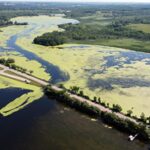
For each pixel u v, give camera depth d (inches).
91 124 3905.0
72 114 4165.8
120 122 3823.8
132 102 4702.3
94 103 4517.7
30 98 4633.4
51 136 3575.3
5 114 4067.4
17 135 3565.5
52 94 4734.3
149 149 3403.1
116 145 3452.3
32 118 3996.1
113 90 5211.6
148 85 5536.4
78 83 5516.7
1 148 3294.8
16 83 5270.7
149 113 4313.5
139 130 3639.3
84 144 3442.4
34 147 3344.0
